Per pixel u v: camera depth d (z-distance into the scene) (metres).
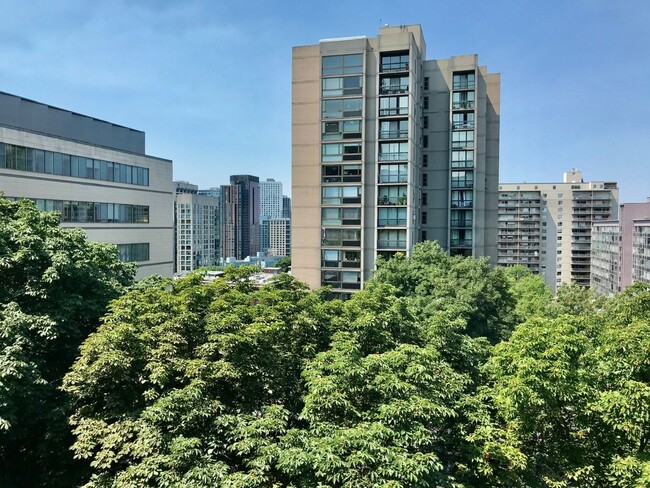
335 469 10.58
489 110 51.16
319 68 42.34
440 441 14.74
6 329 13.60
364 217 42.47
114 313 15.23
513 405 14.19
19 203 19.81
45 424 15.37
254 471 11.06
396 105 41.38
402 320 18.75
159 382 12.73
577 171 129.38
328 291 22.50
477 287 29.00
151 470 11.28
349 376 13.12
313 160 43.16
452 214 47.69
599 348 16.47
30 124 36.94
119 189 42.97
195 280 19.38
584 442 15.60
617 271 79.50
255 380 14.96
